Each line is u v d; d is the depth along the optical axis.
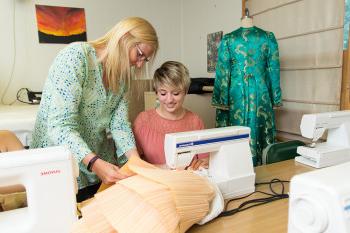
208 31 3.13
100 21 3.09
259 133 2.04
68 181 0.70
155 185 0.77
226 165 1.02
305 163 1.37
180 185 0.77
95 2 3.03
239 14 2.68
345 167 0.60
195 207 0.76
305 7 2.02
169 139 0.98
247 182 1.04
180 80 1.41
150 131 1.50
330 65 1.90
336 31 1.85
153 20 3.43
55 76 1.05
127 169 0.91
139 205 0.72
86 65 1.09
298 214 0.56
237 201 0.98
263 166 1.36
